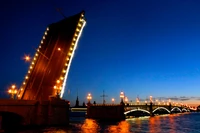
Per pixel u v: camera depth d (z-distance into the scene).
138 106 149.75
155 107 176.88
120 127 70.38
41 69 73.12
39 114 56.03
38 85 70.75
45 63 73.12
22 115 52.59
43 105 57.38
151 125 80.69
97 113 132.62
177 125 81.94
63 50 71.31
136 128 67.75
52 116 58.78
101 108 131.62
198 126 77.88
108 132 54.62
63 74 69.12
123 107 126.06
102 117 129.50
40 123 55.81
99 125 78.00
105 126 73.81
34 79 73.00
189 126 77.81
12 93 55.00
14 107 50.94
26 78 74.50
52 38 76.75
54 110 59.88
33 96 70.00
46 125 57.47
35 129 51.25
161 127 72.62
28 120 53.91
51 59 72.19
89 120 112.88
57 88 66.44
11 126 54.34
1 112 50.44
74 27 72.25
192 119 127.56
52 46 74.81
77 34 72.25
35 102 56.09
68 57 70.06
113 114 125.62
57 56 71.62
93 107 135.50
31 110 54.88
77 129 57.69
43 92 68.31
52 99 60.56
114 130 59.94
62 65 69.38
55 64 70.56
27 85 73.44
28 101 54.22
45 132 46.50
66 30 74.25
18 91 73.25
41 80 71.00
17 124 54.16
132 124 85.19
